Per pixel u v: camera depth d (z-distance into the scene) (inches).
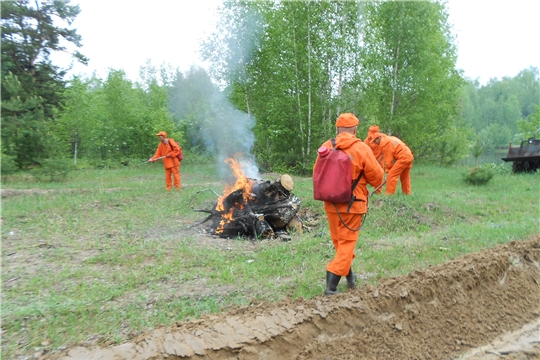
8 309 153.9
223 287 179.2
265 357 132.4
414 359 147.5
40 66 943.7
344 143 163.0
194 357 124.3
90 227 291.9
